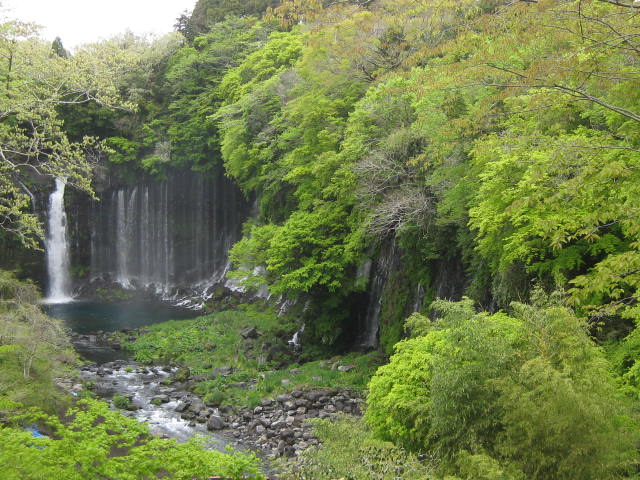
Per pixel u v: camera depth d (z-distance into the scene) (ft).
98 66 96.73
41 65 87.20
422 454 39.88
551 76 35.47
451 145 50.72
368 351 97.09
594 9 36.37
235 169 135.33
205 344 108.17
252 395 81.15
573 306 47.50
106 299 162.40
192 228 172.96
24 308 62.75
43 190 159.74
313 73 100.32
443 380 36.76
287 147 117.39
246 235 152.25
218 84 165.99
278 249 94.99
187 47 176.24
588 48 34.06
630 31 35.65
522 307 37.52
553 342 34.60
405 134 74.38
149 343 110.42
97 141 164.55
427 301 83.46
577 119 53.11
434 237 79.00
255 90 127.95
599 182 36.04
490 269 66.18
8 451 26.68
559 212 44.42
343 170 84.23
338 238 94.99
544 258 52.85
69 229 164.55
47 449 27.81
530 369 32.63
